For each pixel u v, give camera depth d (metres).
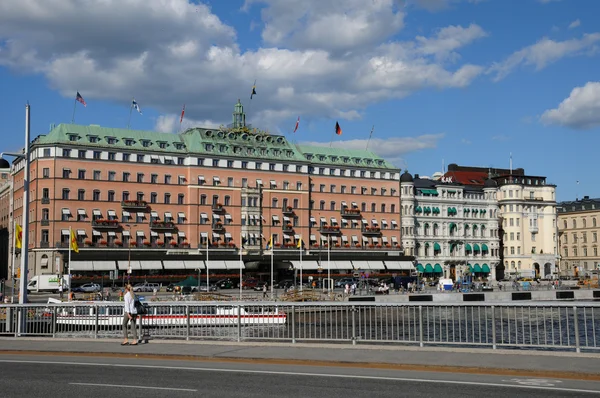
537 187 190.50
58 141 131.00
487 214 183.25
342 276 154.75
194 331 34.53
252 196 148.62
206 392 19.44
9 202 160.62
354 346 28.36
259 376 22.27
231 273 142.50
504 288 129.00
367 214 164.00
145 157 139.38
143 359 27.11
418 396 18.61
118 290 118.19
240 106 160.00
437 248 172.25
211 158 145.25
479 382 20.83
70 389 20.14
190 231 141.25
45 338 33.41
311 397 18.58
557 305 26.11
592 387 19.97
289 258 148.25
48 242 128.62
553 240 189.12
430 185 176.62
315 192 158.25
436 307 28.70
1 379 22.20
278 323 33.78
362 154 170.25
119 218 135.38
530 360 24.11
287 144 159.25
